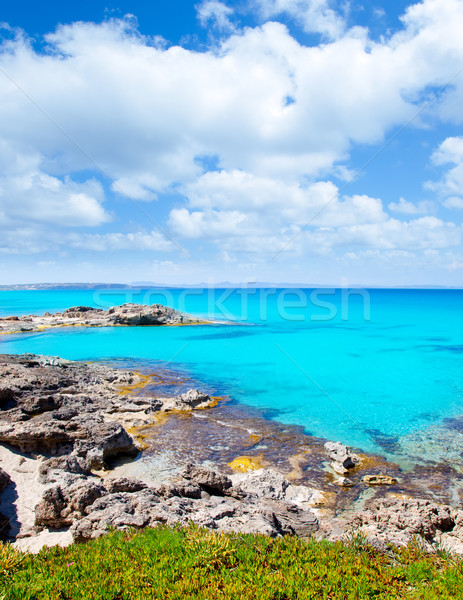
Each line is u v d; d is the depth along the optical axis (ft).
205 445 63.31
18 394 68.80
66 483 40.34
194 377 111.34
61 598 21.95
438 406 85.97
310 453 60.70
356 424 74.54
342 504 45.93
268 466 56.13
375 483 51.29
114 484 41.06
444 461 58.65
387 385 103.91
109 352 153.58
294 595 22.27
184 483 43.62
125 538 29.27
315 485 50.67
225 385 102.68
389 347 165.48
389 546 29.09
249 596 21.90
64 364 117.80
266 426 72.64
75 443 53.52
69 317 260.62
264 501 41.86
